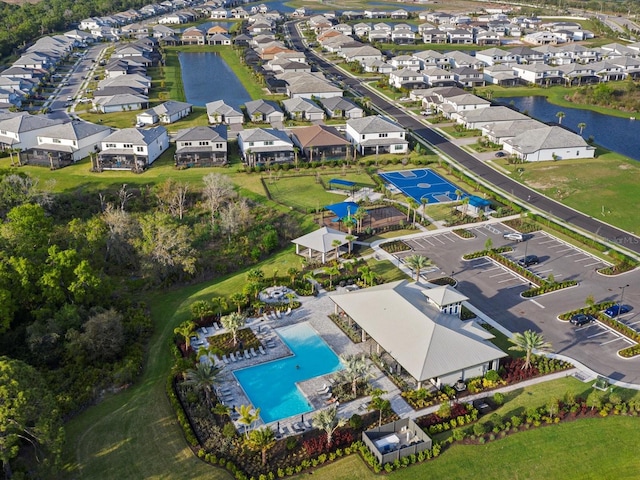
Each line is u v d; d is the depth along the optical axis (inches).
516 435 2490.2
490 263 4025.6
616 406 2615.7
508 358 3011.8
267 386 2854.3
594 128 7352.4
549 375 2883.9
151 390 2805.1
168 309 3543.3
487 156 6220.5
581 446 2433.6
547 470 2326.5
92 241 3978.8
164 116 7313.0
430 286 3425.2
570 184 5388.8
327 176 5703.7
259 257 4178.2
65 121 6697.8
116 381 2815.0
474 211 4835.1
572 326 3289.9
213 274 3991.1
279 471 2313.0
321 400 2755.9
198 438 2498.8
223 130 6412.4
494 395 2691.9
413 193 5295.3
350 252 4168.3
